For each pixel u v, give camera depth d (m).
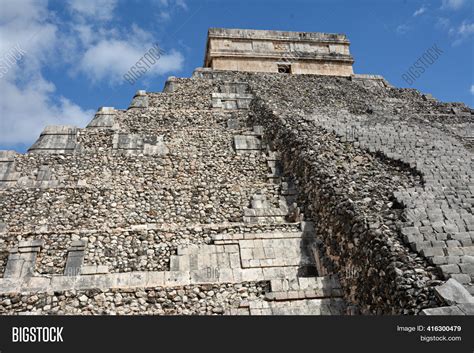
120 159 12.95
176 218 11.02
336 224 8.98
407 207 8.47
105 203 11.11
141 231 9.62
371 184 9.73
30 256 9.00
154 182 12.25
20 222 10.54
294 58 23.38
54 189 11.24
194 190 11.66
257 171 12.87
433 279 6.47
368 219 8.08
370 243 7.62
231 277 8.89
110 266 9.07
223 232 9.80
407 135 12.90
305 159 11.23
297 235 9.87
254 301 8.46
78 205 11.00
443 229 7.69
